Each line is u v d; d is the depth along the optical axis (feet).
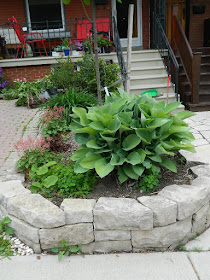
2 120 18.86
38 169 10.15
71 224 7.87
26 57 29.04
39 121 17.43
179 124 9.79
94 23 10.53
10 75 26.89
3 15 29.63
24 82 23.11
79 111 9.93
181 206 7.94
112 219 7.73
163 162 9.35
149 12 30.14
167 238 8.09
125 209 7.70
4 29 29.27
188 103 20.79
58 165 10.54
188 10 29.58
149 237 7.97
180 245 8.34
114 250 8.14
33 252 8.14
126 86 12.96
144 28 30.60
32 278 7.28
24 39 26.73
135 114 9.75
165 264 7.62
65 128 14.96
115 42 25.22
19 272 7.46
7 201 8.57
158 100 21.49
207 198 8.70
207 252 8.05
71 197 9.06
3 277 7.32
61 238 7.92
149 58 25.29
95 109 9.98
